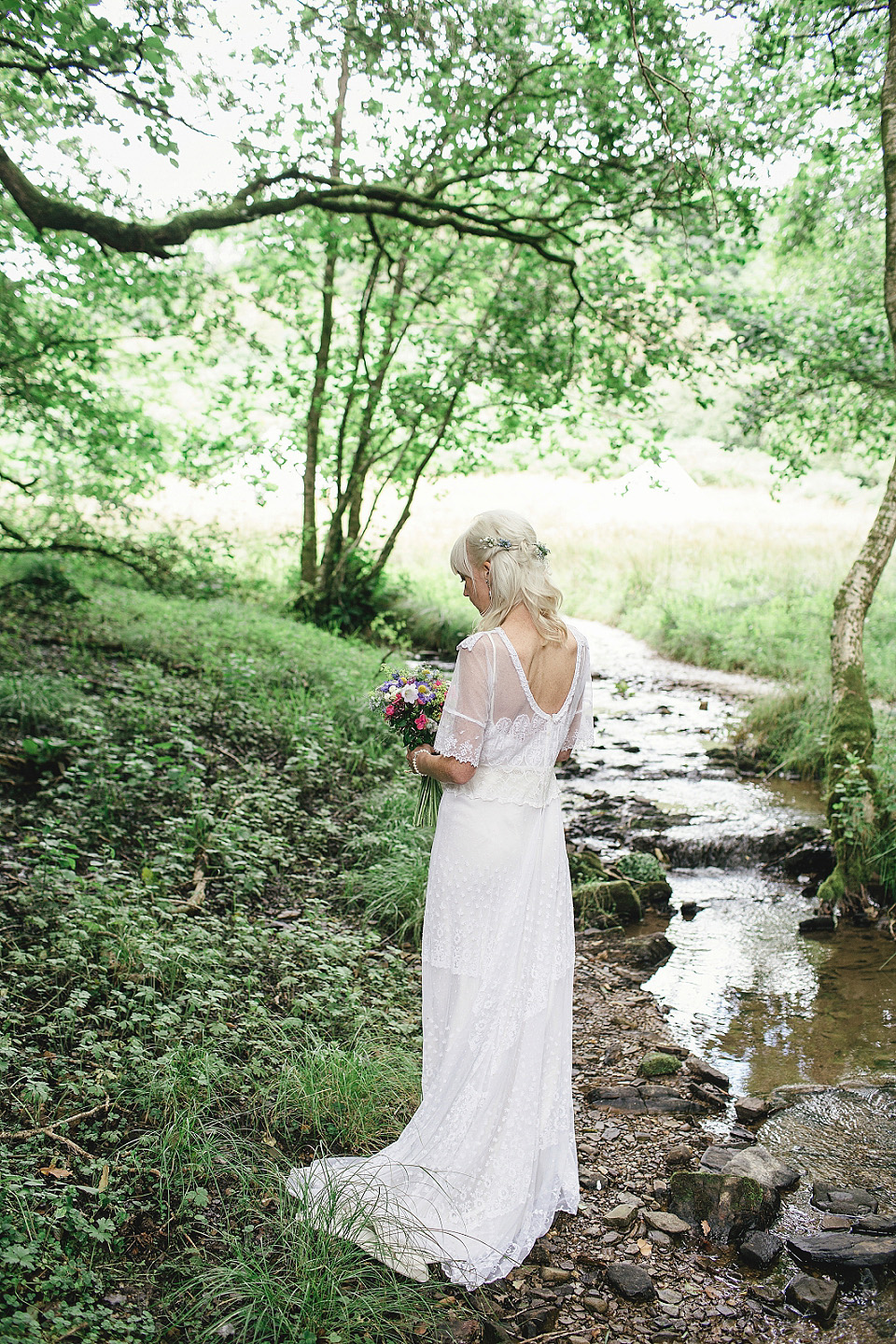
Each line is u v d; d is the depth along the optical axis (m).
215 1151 3.02
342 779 6.93
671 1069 3.98
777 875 6.49
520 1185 2.82
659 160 8.35
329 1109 3.31
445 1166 2.80
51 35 5.89
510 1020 2.85
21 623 9.06
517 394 12.34
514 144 8.69
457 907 2.89
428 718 3.18
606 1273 2.76
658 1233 2.96
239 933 4.36
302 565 14.19
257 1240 2.73
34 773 5.68
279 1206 2.82
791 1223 3.01
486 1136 2.82
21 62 6.50
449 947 2.92
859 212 10.46
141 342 11.66
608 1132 3.56
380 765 7.05
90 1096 3.16
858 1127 3.58
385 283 12.68
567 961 2.99
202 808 5.51
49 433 10.48
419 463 13.92
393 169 9.41
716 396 27.66
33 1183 2.67
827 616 13.53
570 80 8.17
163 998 3.84
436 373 12.93
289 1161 3.08
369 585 14.41
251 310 14.73
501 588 2.87
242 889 4.90
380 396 12.87
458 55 7.75
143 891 4.38
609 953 5.23
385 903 5.10
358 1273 2.58
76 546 10.86
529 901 2.88
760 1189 3.04
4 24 5.86
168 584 12.06
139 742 6.23
